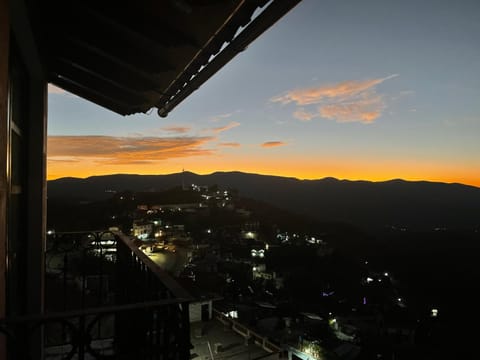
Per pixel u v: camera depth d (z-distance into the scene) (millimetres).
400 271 58406
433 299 45656
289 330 27984
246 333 13469
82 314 1697
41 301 3926
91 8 2322
